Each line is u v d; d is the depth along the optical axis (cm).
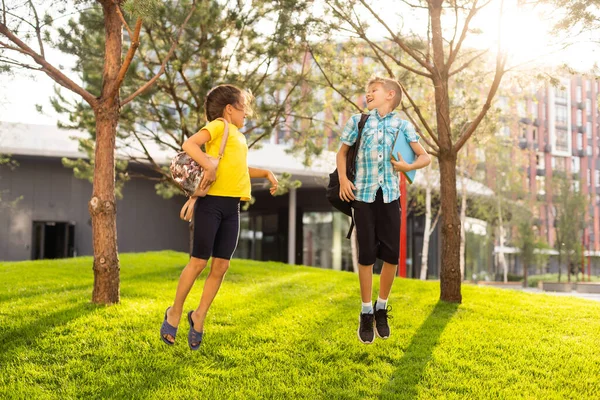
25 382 430
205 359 499
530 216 3781
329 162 2206
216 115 413
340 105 1088
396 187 410
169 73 1143
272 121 1233
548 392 444
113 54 723
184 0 1074
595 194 5850
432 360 523
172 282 995
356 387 446
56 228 2888
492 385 461
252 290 943
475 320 721
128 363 477
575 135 5778
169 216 3173
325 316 695
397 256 407
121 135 1246
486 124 1070
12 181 2817
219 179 395
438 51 930
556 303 910
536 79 895
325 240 3459
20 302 724
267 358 511
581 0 674
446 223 895
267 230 3728
